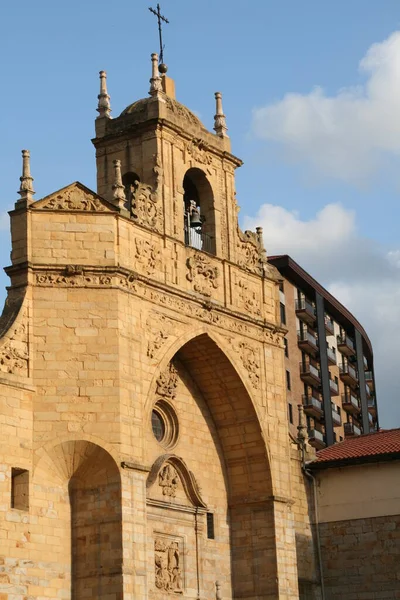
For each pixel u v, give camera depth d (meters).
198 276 60.03
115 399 52.16
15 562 48.66
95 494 51.50
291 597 61.41
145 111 60.09
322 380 125.38
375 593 66.12
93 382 52.12
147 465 52.81
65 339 52.31
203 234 62.66
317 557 68.00
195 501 60.00
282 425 63.84
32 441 50.69
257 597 61.09
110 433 51.62
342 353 136.12
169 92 63.59
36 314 52.31
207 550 60.44
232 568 61.97
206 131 63.09
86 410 51.69
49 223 53.78
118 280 53.91
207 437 62.56
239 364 61.72
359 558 67.00
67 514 51.34
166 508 58.25
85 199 54.59
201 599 59.12
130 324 54.12
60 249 53.56
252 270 64.31
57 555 50.47
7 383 50.09
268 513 61.97
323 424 124.62
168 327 56.97
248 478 62.66
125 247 55.06
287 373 119.75
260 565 61.47
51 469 51.03
